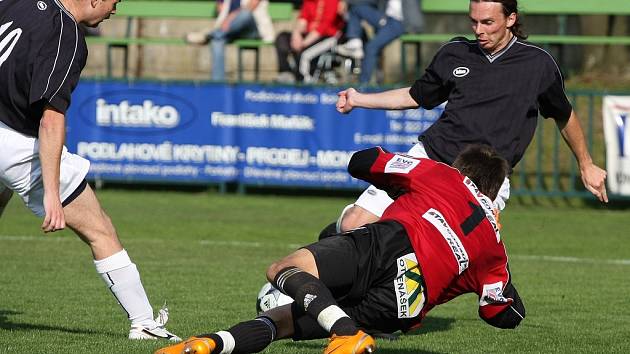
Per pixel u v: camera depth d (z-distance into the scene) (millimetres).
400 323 16078
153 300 27750
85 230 21078
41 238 40969
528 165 55812
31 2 19953
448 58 22344
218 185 56750
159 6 64188
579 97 57625
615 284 32406
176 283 30766
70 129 53812
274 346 21203
